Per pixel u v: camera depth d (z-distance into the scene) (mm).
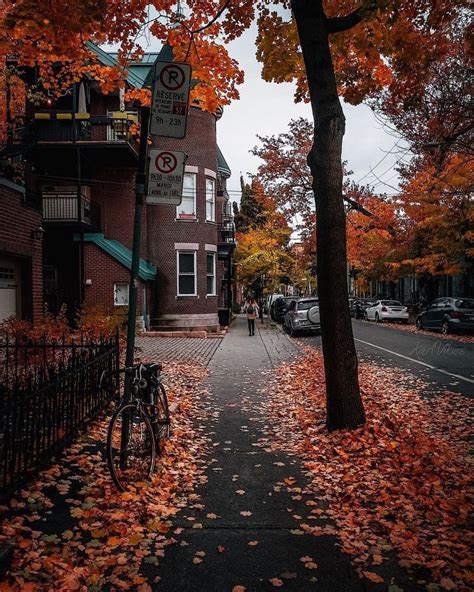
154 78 5793
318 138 7016
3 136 17906
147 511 4645
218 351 17797
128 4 8070
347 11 8555
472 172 21312
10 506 4578
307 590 3516
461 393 10109
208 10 8602
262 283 50000
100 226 24922
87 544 4008
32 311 15445
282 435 7441
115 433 6996
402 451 6328
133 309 5816
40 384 5469
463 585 3531
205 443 7059
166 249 25828
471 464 5988
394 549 4059
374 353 16875
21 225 14578
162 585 3553
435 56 8914
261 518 4656
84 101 23078
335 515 4691
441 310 24688
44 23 6574
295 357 16281
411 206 23578
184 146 25859
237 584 3572
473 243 24891
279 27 8688
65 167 24250
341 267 7109
